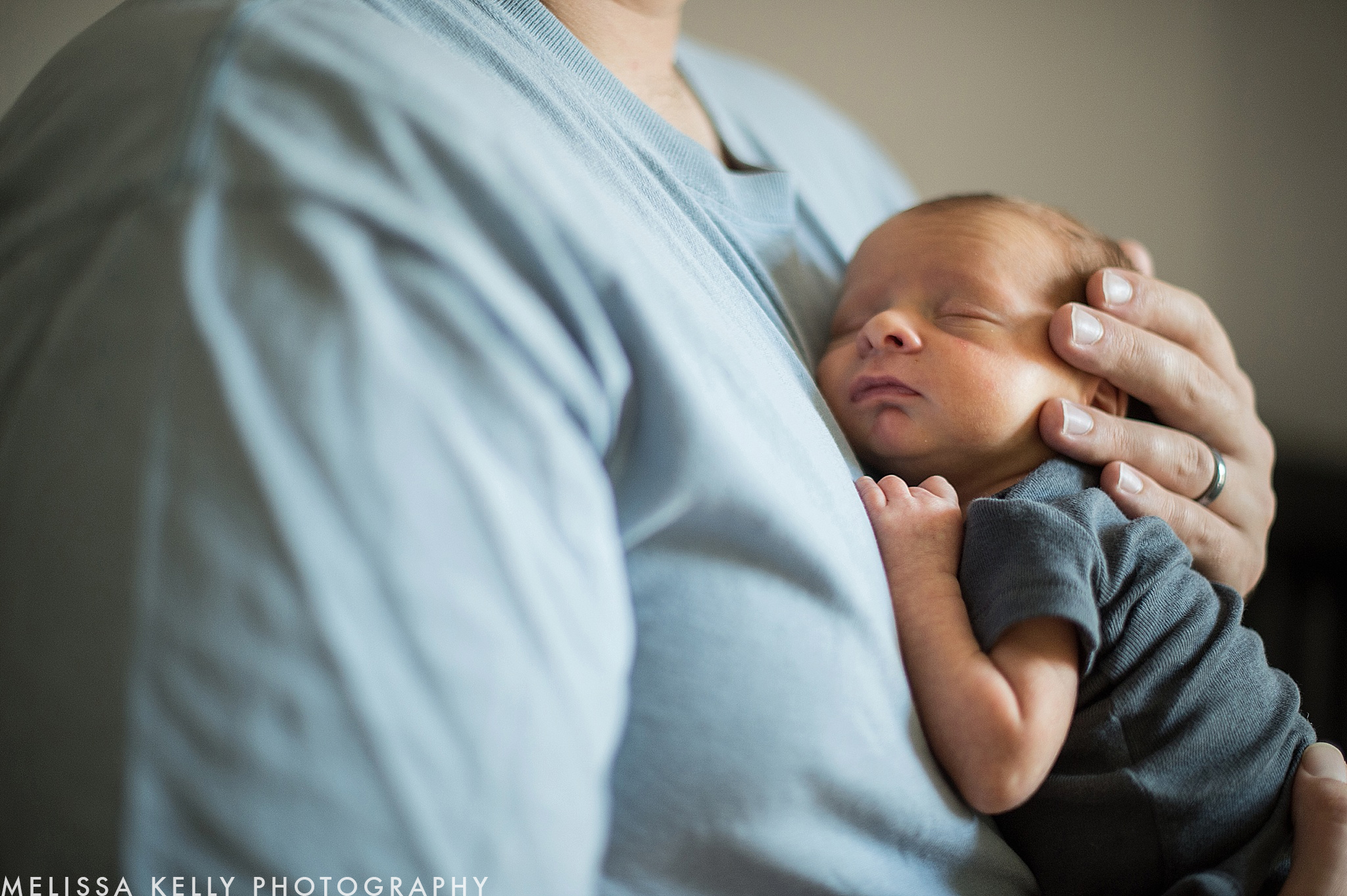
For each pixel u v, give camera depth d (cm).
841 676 47
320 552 33
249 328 35
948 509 63
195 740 32
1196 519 72
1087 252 78
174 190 37
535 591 35
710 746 44
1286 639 156
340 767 32
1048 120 180
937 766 54
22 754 34
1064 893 59
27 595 35
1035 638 56
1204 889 54
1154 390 73
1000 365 69
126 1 52
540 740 35
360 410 34
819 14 177
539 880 35
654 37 76
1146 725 59
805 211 87
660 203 57
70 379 37
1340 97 170
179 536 33
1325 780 61
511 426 37
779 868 47
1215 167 176
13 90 107
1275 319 178
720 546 46
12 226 43
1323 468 173
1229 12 172
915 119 182
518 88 53
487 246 39
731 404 47
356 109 39
